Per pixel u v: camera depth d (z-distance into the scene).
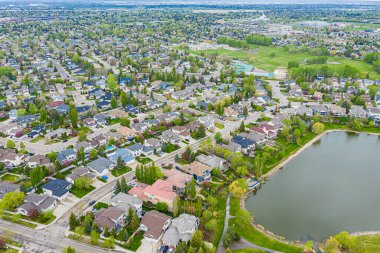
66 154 196.88
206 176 182.25
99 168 184.38
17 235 138.75
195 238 131.00
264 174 195.12
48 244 134.38
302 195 178.12
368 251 136.62
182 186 168.50
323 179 193.75
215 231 145.38
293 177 195.00
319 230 151.38
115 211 147.00
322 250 136.50
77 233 138.00
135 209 152.00
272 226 153.38
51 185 166.62
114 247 133.62
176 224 141.88
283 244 140.38
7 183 167.88
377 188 186.00
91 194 167.62
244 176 189.12
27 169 180.88
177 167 192.38
